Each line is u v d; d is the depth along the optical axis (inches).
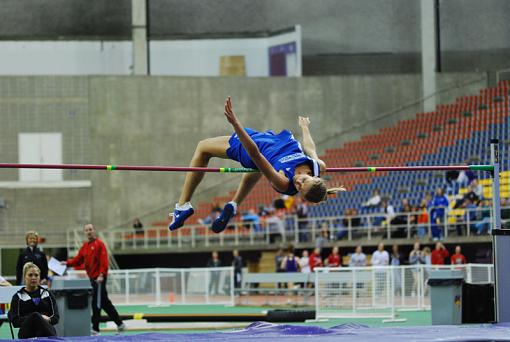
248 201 1624.0
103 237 1609.3
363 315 834.8
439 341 420.5
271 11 1800.0
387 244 1312.7
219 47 1796.3
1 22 1769.2
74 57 1771.7
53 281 660.7
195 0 1797.5
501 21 1705.2
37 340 478.6
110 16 1779.0
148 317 867.4
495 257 578.6
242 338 466.6
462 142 1503.4
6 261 1663.4
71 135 1695.4
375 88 1738.4
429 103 1697.8
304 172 424.8
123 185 1700.3
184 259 1572.3
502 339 418.3
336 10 1793.8
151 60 1791.3
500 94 1585.9
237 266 1289.4
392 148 1593.3
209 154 465.1
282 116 1732.3
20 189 1680.6
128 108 1707.7
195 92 1722.4
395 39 1780.3
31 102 1691.7
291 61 1764.3
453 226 1254.3
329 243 1378.0
